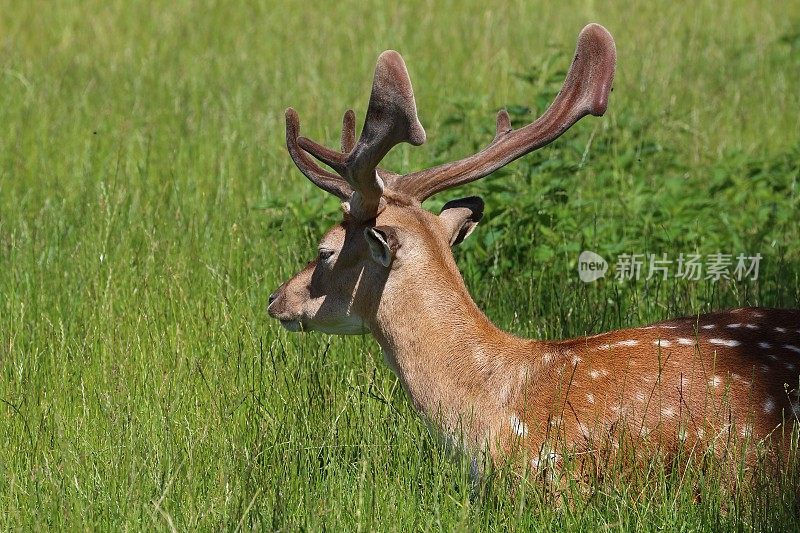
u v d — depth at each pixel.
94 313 11.13
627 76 18.86
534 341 8.27
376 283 8.26
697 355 7.91
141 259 12.28
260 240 12.88
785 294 11.30
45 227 13.14
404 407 9.30
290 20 22.58
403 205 8.40
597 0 23.34
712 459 7.65
